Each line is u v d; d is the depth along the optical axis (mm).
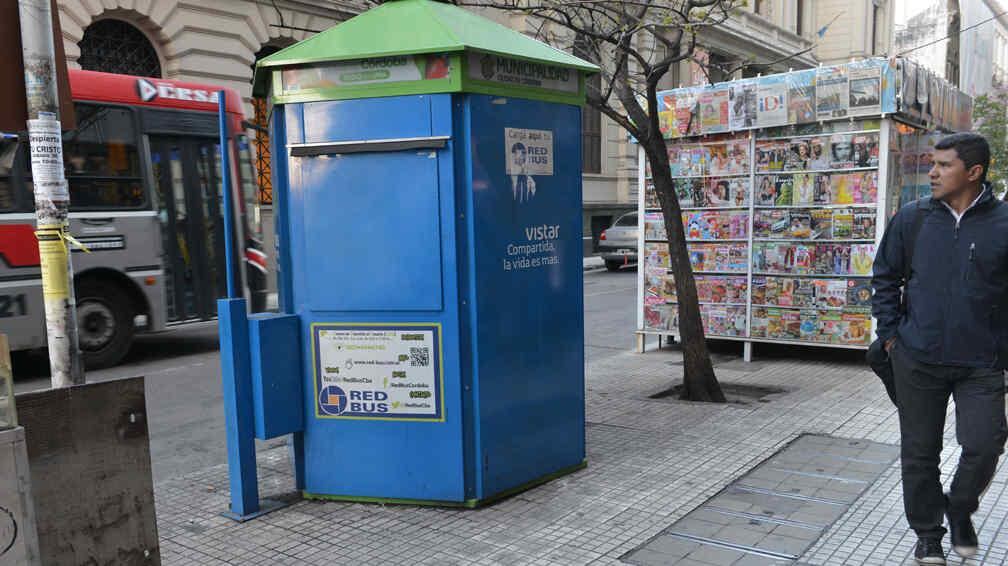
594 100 6637
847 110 7691
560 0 7008
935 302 3344
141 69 14555
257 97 4844
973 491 3361
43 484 2523
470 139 4137
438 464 4305
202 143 10305
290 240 4418
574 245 4840
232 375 4258
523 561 3672
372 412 4363
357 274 4285
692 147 8641
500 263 4336
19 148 8344
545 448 4695
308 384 4461
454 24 4250
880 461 4973
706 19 6473
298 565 3717
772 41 27422
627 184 27047
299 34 16578
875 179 7734
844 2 31734
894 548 3723
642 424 5977
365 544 3920
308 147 4277
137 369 9273
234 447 4320
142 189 9656
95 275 9250
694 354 6750
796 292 8211
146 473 2777
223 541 4020
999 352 3277
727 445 5383
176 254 10023
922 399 3438
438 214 4148
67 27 12891
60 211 4477
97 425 2648
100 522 2660
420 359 4262
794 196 8141
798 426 5812
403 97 4145
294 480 4879
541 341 4625
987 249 3230
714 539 3869
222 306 4250
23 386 8359
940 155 3293
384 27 4262
